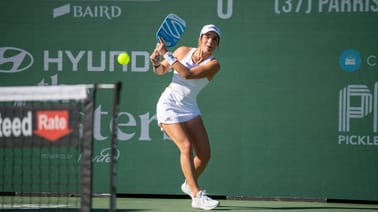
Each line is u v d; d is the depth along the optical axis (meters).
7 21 24.84
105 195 24.73
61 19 24.77
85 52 24.70
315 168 23.92
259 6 24.05
